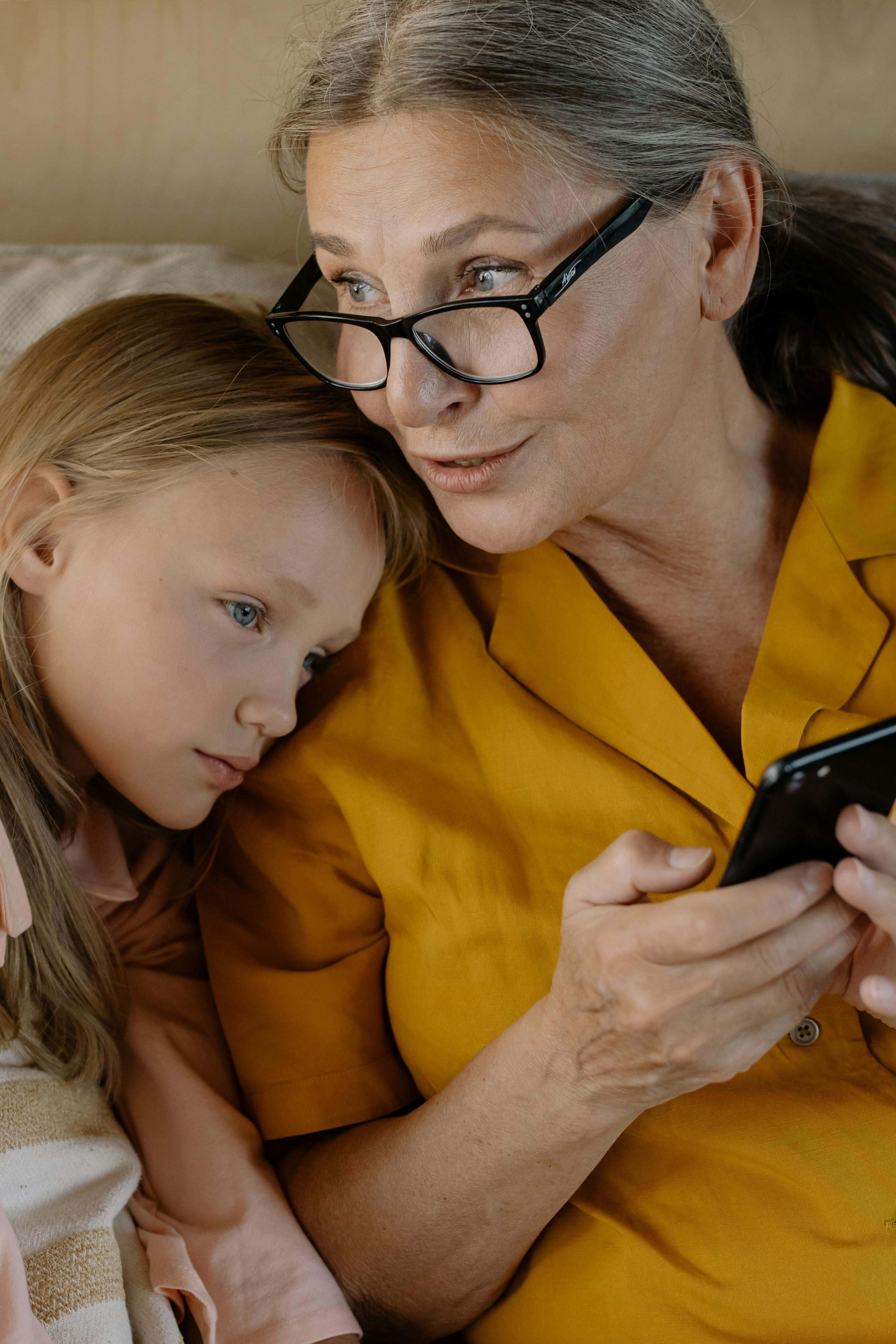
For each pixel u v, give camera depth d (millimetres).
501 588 905
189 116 1306
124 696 832
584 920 626
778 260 942
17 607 862
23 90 1287
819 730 796
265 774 908
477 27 634
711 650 884
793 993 609
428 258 669
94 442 859
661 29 690
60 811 882
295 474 844
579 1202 813
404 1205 787
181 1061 888
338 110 659
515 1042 728
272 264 1207
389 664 893
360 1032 885
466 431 704
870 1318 744
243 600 829
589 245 665
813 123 1332
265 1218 814
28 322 1110
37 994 849
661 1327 773
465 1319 842
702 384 793
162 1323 738
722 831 805
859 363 939
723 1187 780
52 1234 729
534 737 835
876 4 1309
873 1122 765
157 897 965
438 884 829
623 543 851
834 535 847
